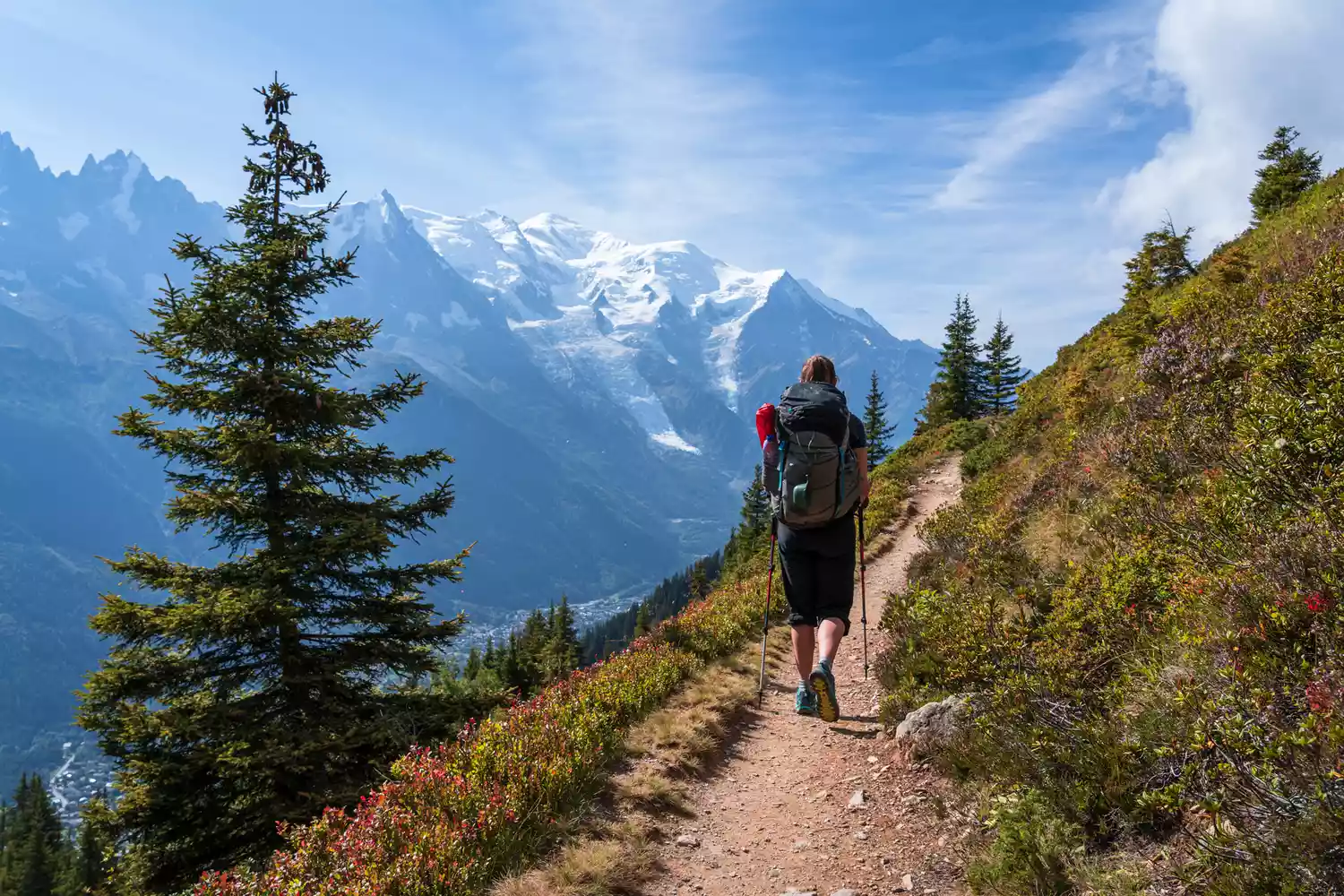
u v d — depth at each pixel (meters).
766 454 4.99
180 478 12.04
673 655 8.65
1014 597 6.61
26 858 59.84
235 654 11.62
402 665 12.13
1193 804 3.16
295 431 12.85
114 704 10.69
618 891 4.00
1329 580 3.37
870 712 6.75
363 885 3.75
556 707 6.39
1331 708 2.82
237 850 10.22
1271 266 10.25
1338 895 2.45
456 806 4.53
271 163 13.30
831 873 4.05
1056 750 3.98
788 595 5.12
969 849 3.89
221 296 12.30
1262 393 5.31
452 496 13.61
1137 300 15.99
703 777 5.73
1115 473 8.36
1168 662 4.05
